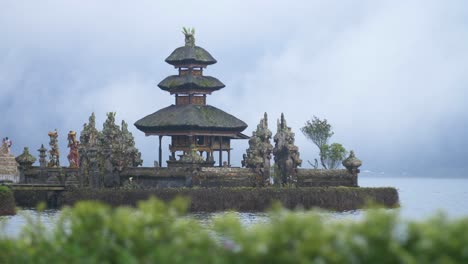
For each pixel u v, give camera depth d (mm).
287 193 131500
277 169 142750
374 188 137500
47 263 27500
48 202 134125
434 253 22797
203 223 84812
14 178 159375
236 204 129250
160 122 157500
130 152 142125
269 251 23734
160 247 25719
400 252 22922
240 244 24562
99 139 139625
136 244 26328
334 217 109375
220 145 160500
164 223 26891
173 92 163375
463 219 23703
